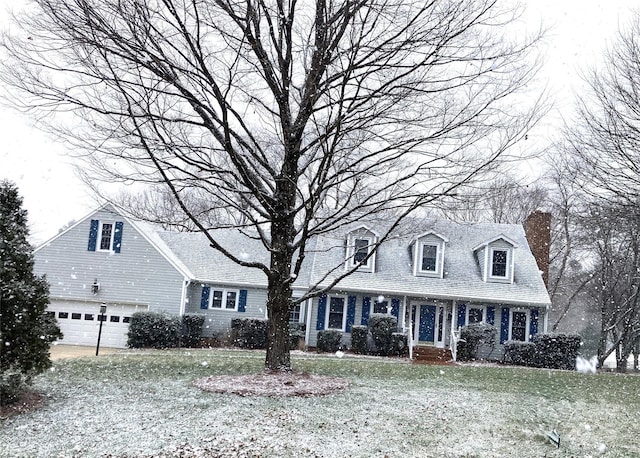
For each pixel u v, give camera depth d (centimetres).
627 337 2878
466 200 1145
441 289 2467
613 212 1366
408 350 2370
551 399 1199
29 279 952
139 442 732
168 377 1208
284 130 1191
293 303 1268
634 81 1278
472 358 2356
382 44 1020
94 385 1101
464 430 855
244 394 1022
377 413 936
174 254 2733
